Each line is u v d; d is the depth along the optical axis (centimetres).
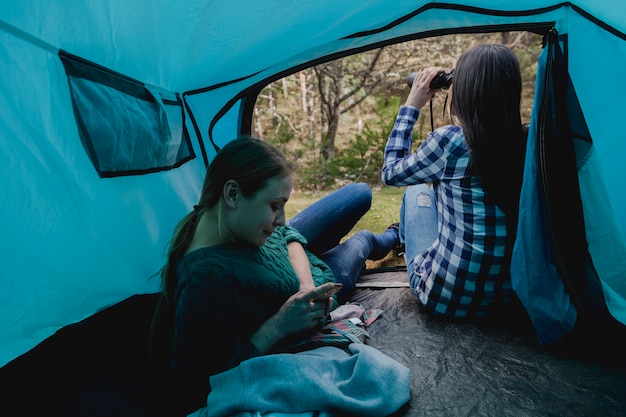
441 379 138
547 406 123
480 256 156
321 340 125
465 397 129
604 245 151
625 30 155
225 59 196
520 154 144
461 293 164
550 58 143
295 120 692
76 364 145
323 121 638
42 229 126
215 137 264
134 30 143
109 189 152
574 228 146
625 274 154
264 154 106
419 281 180
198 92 221
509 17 184
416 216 202
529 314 147
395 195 438
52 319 142
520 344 154
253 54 200
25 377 135
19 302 128
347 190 198
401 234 237
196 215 118
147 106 172
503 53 139
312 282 140
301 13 174
